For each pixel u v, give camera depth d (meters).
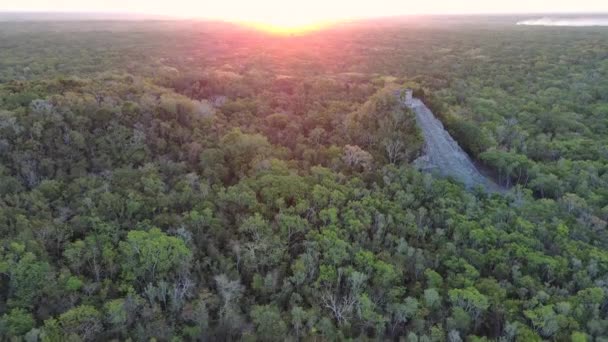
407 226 52.84
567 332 39.44
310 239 49.62
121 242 45.97
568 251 48.59
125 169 59.28
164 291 42.44
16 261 42.06
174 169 61.28
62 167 59.00
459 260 46.84
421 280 46.41
